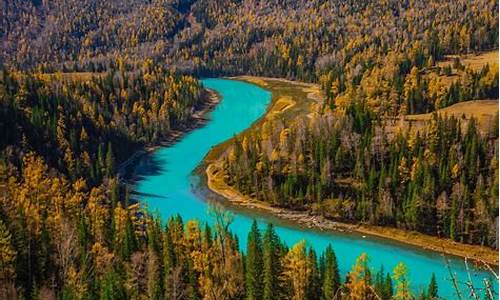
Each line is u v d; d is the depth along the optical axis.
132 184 173.50
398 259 121.69
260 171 159.88
